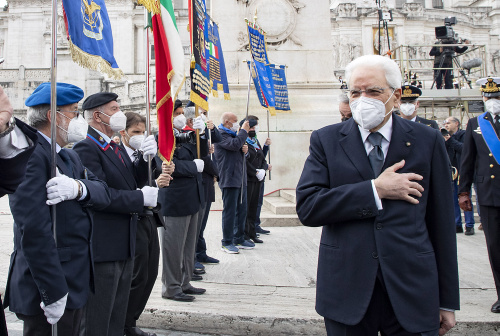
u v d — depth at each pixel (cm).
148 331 414
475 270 562
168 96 392
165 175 384
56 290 236
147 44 390
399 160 225
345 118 613
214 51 681
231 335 406
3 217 1105
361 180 226
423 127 235
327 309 221
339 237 226
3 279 517
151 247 391
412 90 550
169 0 410
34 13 4934
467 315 401
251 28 838
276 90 979
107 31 377
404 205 219
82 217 270
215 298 457
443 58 1303
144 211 348
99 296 310
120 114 344
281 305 435
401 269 211
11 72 3020
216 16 1182
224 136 668
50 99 263
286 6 1198
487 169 434
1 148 193
